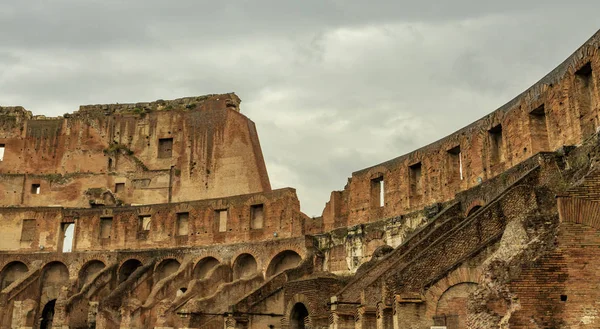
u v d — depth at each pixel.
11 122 90.69
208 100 88.38
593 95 36.94
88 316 66.31
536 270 24.34
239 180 82.31
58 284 73.06
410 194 54.16
